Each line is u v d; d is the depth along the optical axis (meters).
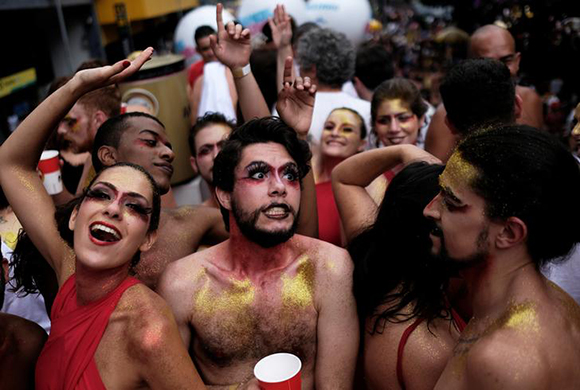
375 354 1.37
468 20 7.93
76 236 1.31
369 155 1.84
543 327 0.96
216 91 4.16
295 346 1.47
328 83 3.04
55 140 2.64
